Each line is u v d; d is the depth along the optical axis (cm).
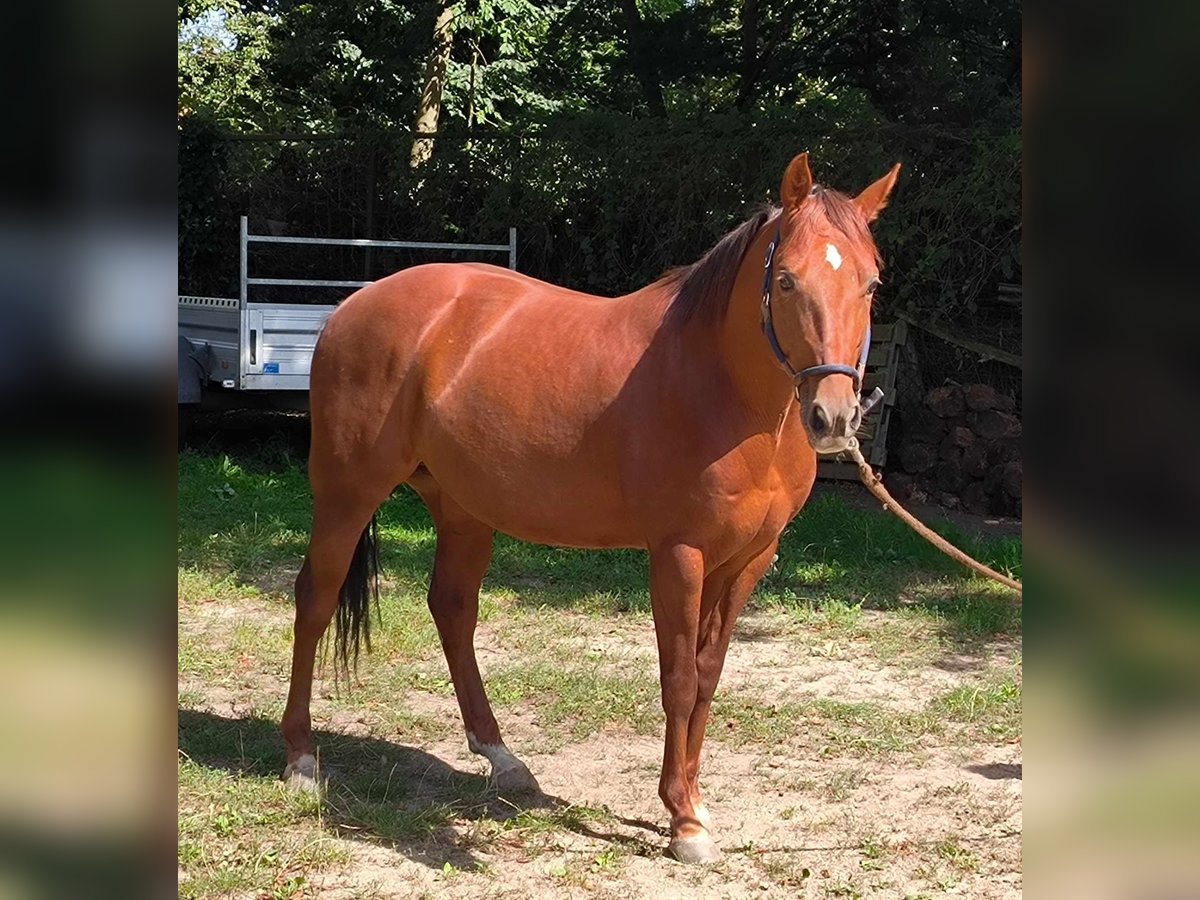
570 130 1116
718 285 304
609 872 314
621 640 562
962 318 962
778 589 658
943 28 1234
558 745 424
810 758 417
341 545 378
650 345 318
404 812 351
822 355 260
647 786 386
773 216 293
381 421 365
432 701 468
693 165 1041
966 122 1241
